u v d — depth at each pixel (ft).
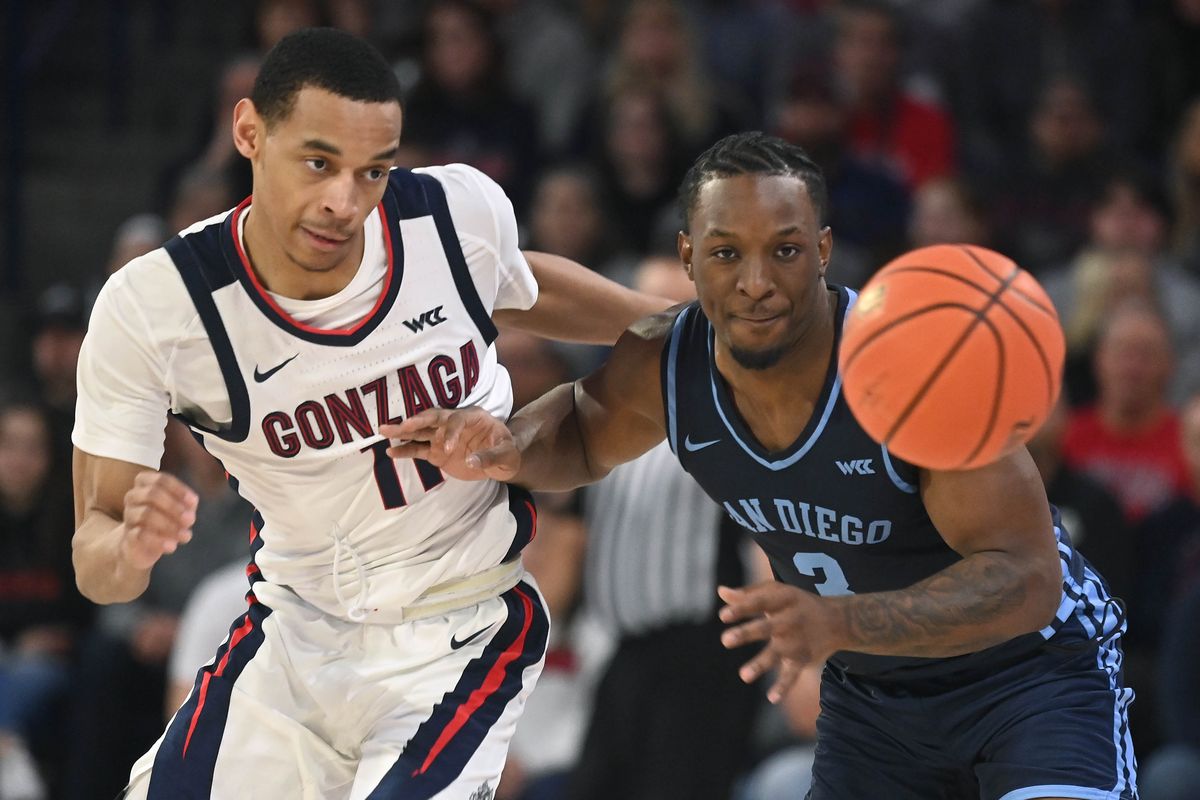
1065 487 67.51
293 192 34.50
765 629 30.68
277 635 39.29
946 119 97.04
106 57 110.42
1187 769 60.08
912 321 31.42
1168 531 68.90
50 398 82.43
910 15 103.76
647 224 89.71
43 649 73.41
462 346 38.14
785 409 36.32
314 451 37.40
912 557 37.63
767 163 34.24
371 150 34.32
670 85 91.97
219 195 86.22
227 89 91.97
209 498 70.69
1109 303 83.61
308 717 39.11
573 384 40.60
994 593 33.37
